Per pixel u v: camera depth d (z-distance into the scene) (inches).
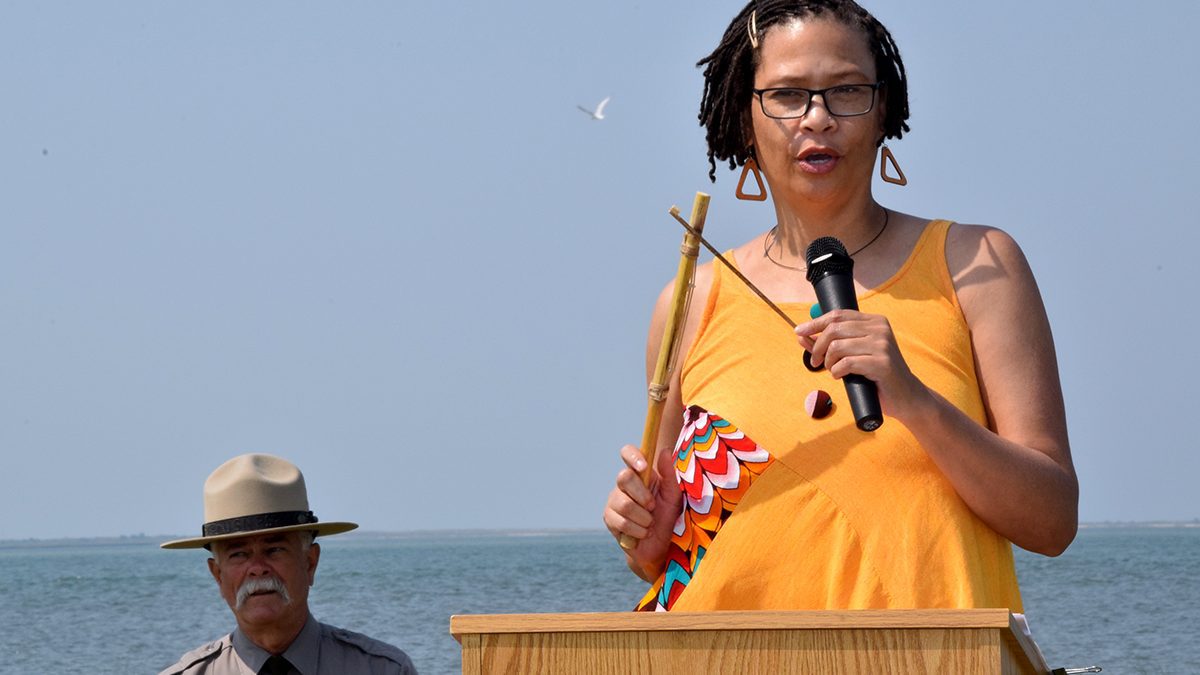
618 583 2105.1
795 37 159.6
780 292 161.0
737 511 151.3
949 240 157.8
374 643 263.7
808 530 147.9
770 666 115.7
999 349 152.6
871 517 146.3
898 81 163.9
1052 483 143.6
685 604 150.5
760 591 148.5
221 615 1587.1
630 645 118.3
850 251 161.2
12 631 1392.7
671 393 171.2
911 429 139.7
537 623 119.9
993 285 154.0
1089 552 3511.3
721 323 162.6
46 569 3752.5
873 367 137.2
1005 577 149.9
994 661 111.0
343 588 2058.3
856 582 145.6
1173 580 1817.2
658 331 174.1
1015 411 150.6
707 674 117.0
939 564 144.0
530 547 6870.1
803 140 157.5
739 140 170.4
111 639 1317.7
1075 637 1098.7
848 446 148.9
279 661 256.7
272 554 257.4
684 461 157.8
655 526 160.1
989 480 141.5
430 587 2069.4
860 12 161.8
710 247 152.3
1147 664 936.3
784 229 164.6
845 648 114.3
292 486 263.4
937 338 152.6
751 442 152.3
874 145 161.6
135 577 2866.6
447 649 1122.0
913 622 112.7
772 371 155.6
